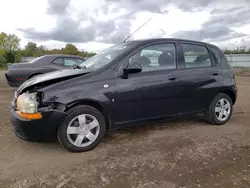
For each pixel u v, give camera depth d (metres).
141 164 3.05
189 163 3.07
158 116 3.99
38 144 3.71
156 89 3.84
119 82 3.56
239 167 2.97
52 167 2.97
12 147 3.59
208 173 2.82
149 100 3.82
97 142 3.52
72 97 3.24
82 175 2.78
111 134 4.16
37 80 3.52
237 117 5.40
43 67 7.80
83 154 3.35
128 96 3.62
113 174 2.80
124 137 4.02
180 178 2.71
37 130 3.16
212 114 4.61
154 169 2.92
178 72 4.11
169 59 4.11
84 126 3.39
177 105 4.15
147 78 3.78
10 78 7.57
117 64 3.63
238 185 2.57
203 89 4.39
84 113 3.37
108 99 3.47
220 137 4.04
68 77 3.42
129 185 2.58
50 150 3.49
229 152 3.42
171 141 3.83
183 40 4.36
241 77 16.17
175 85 4.03
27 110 3.12
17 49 42.47
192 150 3.48
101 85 3.44
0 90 9.02
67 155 3.32
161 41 4.08
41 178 2.72
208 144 3.72
